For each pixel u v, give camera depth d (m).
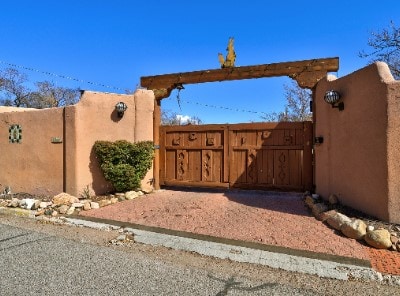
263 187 8.42
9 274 3.90
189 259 4.48
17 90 35.03
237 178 8.71
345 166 6.15
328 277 3.82
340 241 4.73
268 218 5.96
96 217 6.64
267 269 4.10
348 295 3.37
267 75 8.00
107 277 3.82
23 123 9.17
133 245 5.10
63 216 6.89
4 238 5.46
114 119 8.56
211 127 9.01
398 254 4.29
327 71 7.46
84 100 8.11
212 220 6.05
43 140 8.70
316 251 4.46
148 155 8.70
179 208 7.00
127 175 8.12
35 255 4.59
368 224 5.05
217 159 8.95
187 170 9.27
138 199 8.09
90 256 4.56
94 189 8.26
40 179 8.75
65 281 3.70
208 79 8.63
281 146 8.24
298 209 6.56
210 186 8.98
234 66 8.38
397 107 4.96
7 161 9.55
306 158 7.92
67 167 8.12
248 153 8.60
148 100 9.10
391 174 5.00
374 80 5.32
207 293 3.42
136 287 3.56
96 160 8.29
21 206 7.70
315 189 7.62
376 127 5.27
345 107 6.16
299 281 3.73
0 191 9.59
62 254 4.64
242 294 3.40
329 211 5.80
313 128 7.78
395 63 15.96
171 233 5.59
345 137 6.16
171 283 3.67
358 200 5.73
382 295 3.37
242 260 4.39
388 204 5.02
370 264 4.04
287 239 4.92
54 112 8.46
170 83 9.09
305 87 7.69
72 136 8.02
